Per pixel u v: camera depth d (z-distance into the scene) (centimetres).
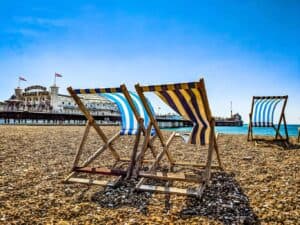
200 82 283
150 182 381
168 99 344
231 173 429
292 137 1140
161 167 484
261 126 895
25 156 543
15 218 246
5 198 297
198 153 647
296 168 461
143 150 372
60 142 791
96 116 4738
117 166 482
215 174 423
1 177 383
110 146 461
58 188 341
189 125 5891
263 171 439
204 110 331
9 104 4925
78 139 898
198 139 405
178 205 284
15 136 890
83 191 331
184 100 330
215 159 560
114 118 5356
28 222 238
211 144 343
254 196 312
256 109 889
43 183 361
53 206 278
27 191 325
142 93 331
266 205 282
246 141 916
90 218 248
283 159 552
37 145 704
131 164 364
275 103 844
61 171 430
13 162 483
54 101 5631
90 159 405
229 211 267
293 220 245
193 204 287
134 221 242
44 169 441
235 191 332
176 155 615
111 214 259
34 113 3653
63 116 4075
